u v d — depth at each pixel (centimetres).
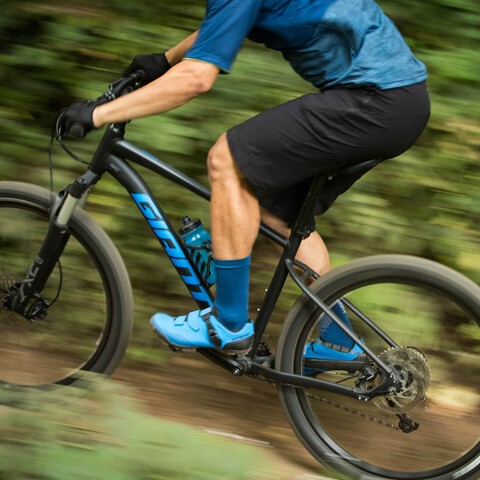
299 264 330
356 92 295
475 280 432
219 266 314
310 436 336
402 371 323
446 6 522
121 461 222
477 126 470
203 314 329
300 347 330
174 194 435
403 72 297
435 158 459
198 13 504
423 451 336
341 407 343
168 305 422
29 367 360
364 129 295
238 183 306
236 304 320
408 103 296
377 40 295
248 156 300
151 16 503
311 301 325
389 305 323
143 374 385
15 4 498
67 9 501
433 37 514
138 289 426
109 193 438
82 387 349
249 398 376
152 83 298
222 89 461
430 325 326
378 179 452
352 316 331
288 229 326
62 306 357
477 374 333
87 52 484
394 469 333
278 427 360
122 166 329
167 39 490
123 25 495
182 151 437
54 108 477
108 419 240
